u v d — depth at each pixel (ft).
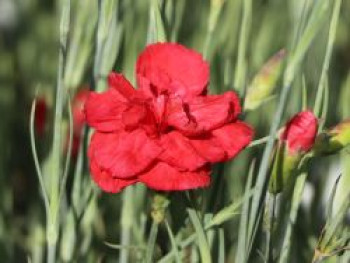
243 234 1.77
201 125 1.69
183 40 2.50
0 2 2.95
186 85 1.73
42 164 2.28
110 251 2.27
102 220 2.20
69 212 1.97
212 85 2.25
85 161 2.02
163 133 1.68
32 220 2.47
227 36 2.33
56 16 2.74
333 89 2.45
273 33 2.59
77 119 2.21
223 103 1.69
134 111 1.65
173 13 1.90
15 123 2.76
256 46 2.43
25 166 2.71
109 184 1.68
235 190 2.17
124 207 1.98
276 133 1.74
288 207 1.97
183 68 1.74
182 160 1.65
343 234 1.82
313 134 1.70
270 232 1.77
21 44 2.96
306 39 1.72
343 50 2.66
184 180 1.65
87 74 2.35
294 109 2.15
